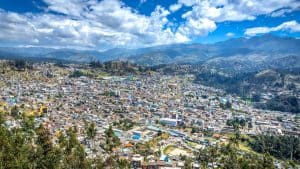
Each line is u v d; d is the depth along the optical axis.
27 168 160.88
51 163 178.75
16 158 156.62
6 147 169.25
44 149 191.75
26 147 185.38
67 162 195.62
